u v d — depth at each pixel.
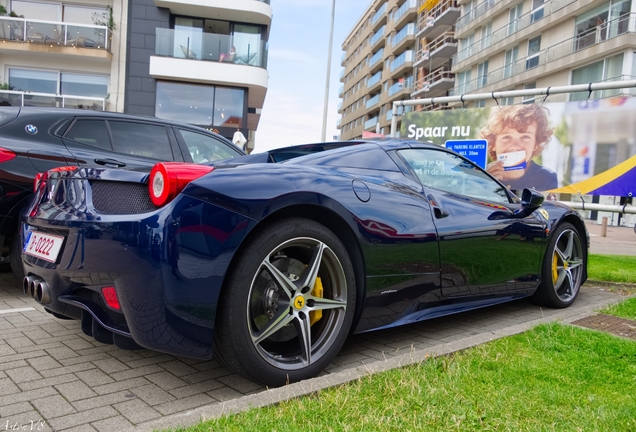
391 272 2.58
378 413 1.80
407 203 2.74
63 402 2.03
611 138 9.02
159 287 1.93
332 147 3.15
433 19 42.88
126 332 2.04
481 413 1.83
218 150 5.20
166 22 21.44
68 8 21.03
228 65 20.55
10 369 2.38
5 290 4.12
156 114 21.25
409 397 1.91
